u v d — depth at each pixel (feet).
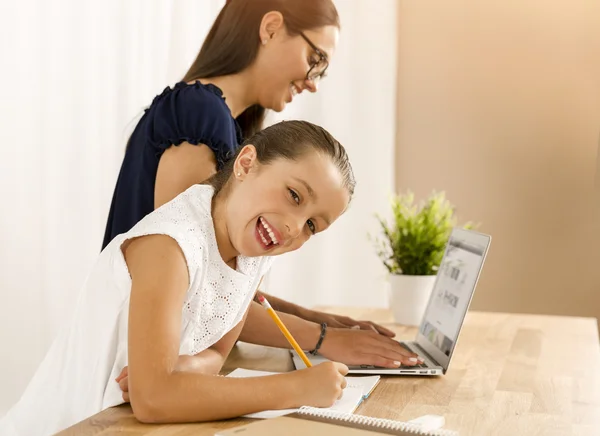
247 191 3.63
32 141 5.67
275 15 4.97
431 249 5.93
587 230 10.52
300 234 3.62
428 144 11.13
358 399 3.63
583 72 10.46
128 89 6.49
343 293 10.73
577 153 10.52
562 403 3.71
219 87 5.06
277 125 3.77
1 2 5.32
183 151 4.60
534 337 5.43
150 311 3.29
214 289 3.86
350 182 3.65
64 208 6.01
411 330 5.78
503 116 10.81
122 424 3.19
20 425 4.01
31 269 5.73
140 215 4.76
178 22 7.07
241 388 3.28
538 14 10.61
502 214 10.85
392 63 10.96
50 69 5.79
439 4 11.00
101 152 6.31
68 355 3.92
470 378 4.23
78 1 5.98
